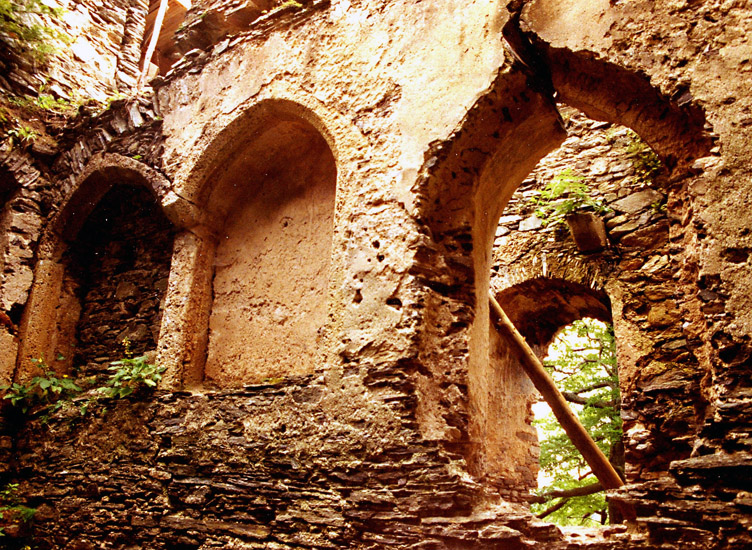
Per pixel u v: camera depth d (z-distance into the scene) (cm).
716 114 334
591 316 658
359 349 411
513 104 417
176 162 570
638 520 315
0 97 680
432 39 448
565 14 395
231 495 439
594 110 410
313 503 399
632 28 370
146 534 473
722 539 285
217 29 606
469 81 420
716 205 324
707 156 337
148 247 649
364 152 452
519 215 654
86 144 668
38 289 652
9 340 632
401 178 428
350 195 447
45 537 539
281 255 525
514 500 657
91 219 687
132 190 674
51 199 681
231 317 538
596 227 587
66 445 566
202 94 576
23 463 589
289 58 520
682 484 307
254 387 462
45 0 766
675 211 360
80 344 664
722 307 312
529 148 452
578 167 639
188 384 525
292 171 549
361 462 388
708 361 327
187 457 475
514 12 414
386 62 464
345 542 377
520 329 690
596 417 944
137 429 519
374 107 459
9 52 703
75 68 782
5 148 670
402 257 412
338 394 411
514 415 683
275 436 433
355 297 424
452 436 390
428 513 358
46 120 712
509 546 335
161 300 613
